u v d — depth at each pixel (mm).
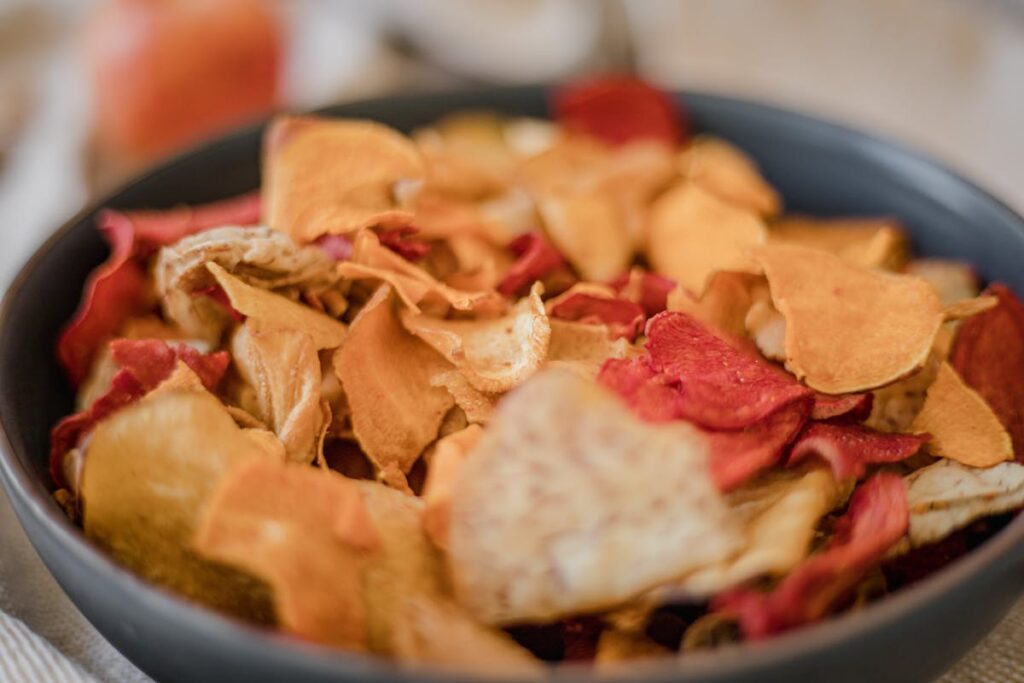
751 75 746
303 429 333
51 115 663
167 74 593
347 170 393
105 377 362
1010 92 708
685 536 287
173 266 359
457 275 384
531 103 492
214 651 269
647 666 259
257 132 452
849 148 451
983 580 282
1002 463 329
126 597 279
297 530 292
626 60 694
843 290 356
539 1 741
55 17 780
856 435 329
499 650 288
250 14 602
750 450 313
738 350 350
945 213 423
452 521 295
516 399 295
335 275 366
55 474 346
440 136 477
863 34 778
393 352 353
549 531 290
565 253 406
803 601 283
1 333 354
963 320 366
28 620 354
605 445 291
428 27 722
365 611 292
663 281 385
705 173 444
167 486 305
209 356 354
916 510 318
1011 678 339
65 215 560
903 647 276
